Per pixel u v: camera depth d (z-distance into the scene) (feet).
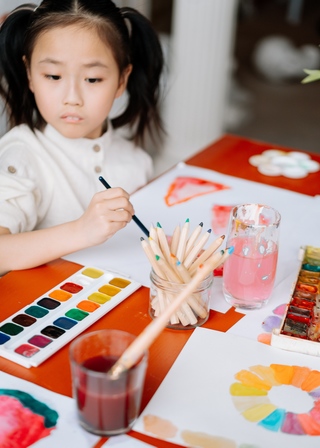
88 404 2.31
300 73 12.44
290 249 3.77
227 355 2.83
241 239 3.09
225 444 2.36
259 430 2.43
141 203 4.19
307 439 2.41
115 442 2.35
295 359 2.84
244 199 4.37
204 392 2.61
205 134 8.89
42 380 2.63
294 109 11.46
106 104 4.16
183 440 2.36
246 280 3.11
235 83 12.28
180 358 2.79
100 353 2.47
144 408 2.50
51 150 4.29
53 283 3.31
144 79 4.80
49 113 4.13
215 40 8.33
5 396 2.52
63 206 4.26
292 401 2.59
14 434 2.35
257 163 4.98
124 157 4.84
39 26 3.95
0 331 2.86
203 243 2.96
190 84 8.54
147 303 3.20
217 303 3.23
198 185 4.51
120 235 3.82
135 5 7.11
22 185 3.80
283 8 15.80
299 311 3.09
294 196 4.48
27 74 4.24
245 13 14.96
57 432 2.37
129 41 4.39
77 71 3.96
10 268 3.40
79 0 4.02
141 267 3.51
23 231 3.82
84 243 3.38
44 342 2.81
